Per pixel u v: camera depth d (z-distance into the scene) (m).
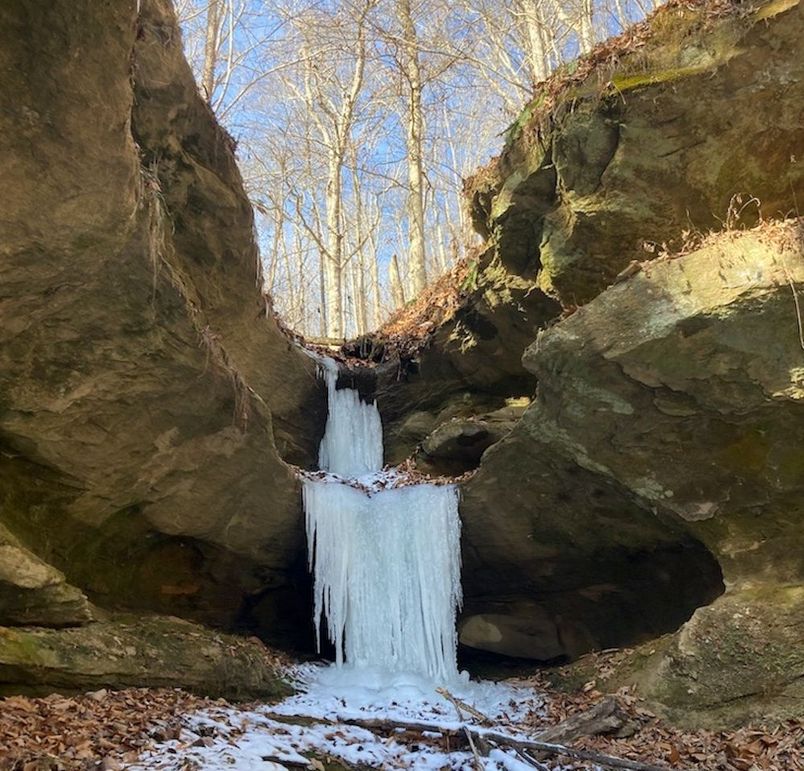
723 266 6.63
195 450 7.31
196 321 6.62
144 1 7.07
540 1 16.44
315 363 12.51
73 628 5.95
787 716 5.76
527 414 8.08
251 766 4.77
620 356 6.94
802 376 6.21
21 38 3.93
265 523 8.73
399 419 13.17
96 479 6.63
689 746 5.73
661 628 8.29
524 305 10.52
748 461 6.77
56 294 5.30
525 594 9.35
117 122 4.64
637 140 8.27
